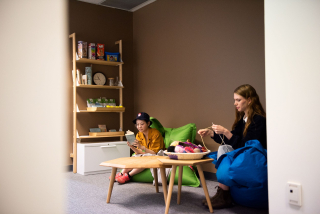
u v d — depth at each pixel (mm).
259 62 3037
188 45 3918
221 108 3449
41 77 322
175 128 4055
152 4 4551
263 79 2998
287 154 1556
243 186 2193
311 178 1457
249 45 3139
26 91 312
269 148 1643
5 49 301
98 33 4617
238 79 3256
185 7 3965
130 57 4949
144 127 3344
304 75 1483
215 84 3527
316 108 1438
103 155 4055
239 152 2160
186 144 2379
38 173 315
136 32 4934
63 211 331
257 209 2320
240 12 3238
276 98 1607
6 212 299
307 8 1471
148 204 2502
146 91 4691
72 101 4371
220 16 3473
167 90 4266
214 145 3557
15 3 308
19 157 305
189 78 3896
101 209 2359
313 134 1448
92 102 4414
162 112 4359
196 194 2840
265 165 2078
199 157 2225
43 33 325
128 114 4906
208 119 3619
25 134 309
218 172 2211
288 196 1542
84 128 4438
